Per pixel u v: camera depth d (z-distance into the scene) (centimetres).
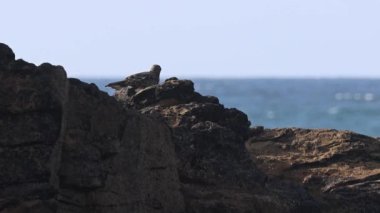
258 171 4731
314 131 5512
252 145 5441
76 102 3834
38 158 3588
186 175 4488
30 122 3594
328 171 5162
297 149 5388
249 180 4644
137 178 4031
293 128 5609
